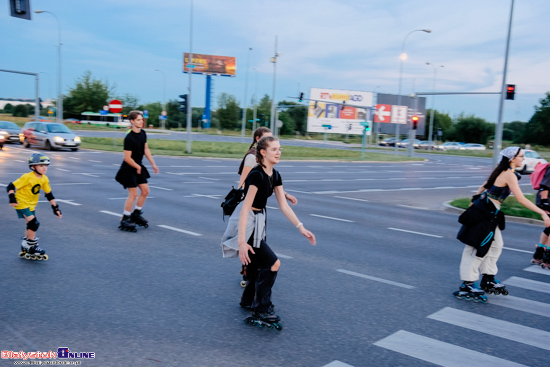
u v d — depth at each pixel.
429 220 11.34
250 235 4.30
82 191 13.06
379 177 23.89
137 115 8.12
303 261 6.81
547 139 76.81
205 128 102.25
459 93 32.66
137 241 7.54
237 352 3.81
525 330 4.54
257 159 4.34
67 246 7.05
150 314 4.55
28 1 11.85
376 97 83.88
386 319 4.68
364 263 6.84
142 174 8.30
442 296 5.50
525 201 5.36
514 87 21.61
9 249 6.77
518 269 7.00
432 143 76.44
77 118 93.44
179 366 3.52
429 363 3.75
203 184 16.30
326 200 14.33
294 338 4.13
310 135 107.88
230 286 5.52
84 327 4.17
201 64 101.50
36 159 6.09
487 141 91.44
